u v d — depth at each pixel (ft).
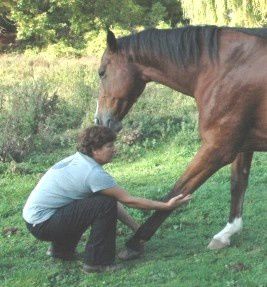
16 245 16.20
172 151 26.84
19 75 52.70
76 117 32.65
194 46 14.28
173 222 17.46
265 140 14.01
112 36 15.03
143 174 23.56
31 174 24.00
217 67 13.92
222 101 13.82
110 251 13.91
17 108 31.07
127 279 13.62
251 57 13.66
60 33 83.92
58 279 13.84
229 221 15.55
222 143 13.98
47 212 13.64
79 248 15.56
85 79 44.47
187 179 14.26
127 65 15.06
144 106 33.40
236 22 59.93
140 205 13.62
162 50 14.66
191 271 13.85
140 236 14.60
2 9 83.97
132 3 84.48
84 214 13.51
